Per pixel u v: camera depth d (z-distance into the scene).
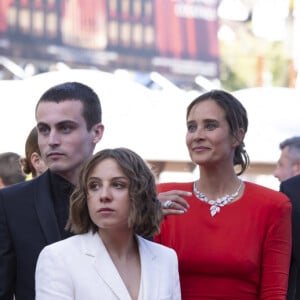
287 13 49.03
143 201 7.18
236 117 8.59
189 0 39.09
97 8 36.97
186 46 39.38
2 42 35.09
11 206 7.89
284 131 20.52
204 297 8.21
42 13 35.81
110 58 37.38
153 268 7.24
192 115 8.62
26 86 19.11
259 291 8.41
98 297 6.86
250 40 48.47
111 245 7.20
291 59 49.12
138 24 38.12
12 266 7.83
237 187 8.62
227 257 8.20
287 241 8.50
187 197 8.62
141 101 19.52
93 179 7.14
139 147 18.92
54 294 6.87
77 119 7.98
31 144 10.46
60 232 7.86
